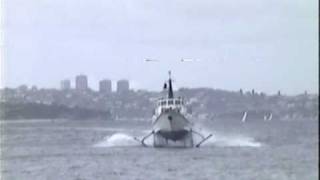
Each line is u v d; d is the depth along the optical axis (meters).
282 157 160.38
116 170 176.25
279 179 112.56
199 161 187.88
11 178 152.62
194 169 166.25
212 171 157.75
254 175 135.12
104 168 182.62
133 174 165.00
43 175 169.50
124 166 184.38
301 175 98.06
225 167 161.00
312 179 94.81
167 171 167.38
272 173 127.00
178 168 171.75
